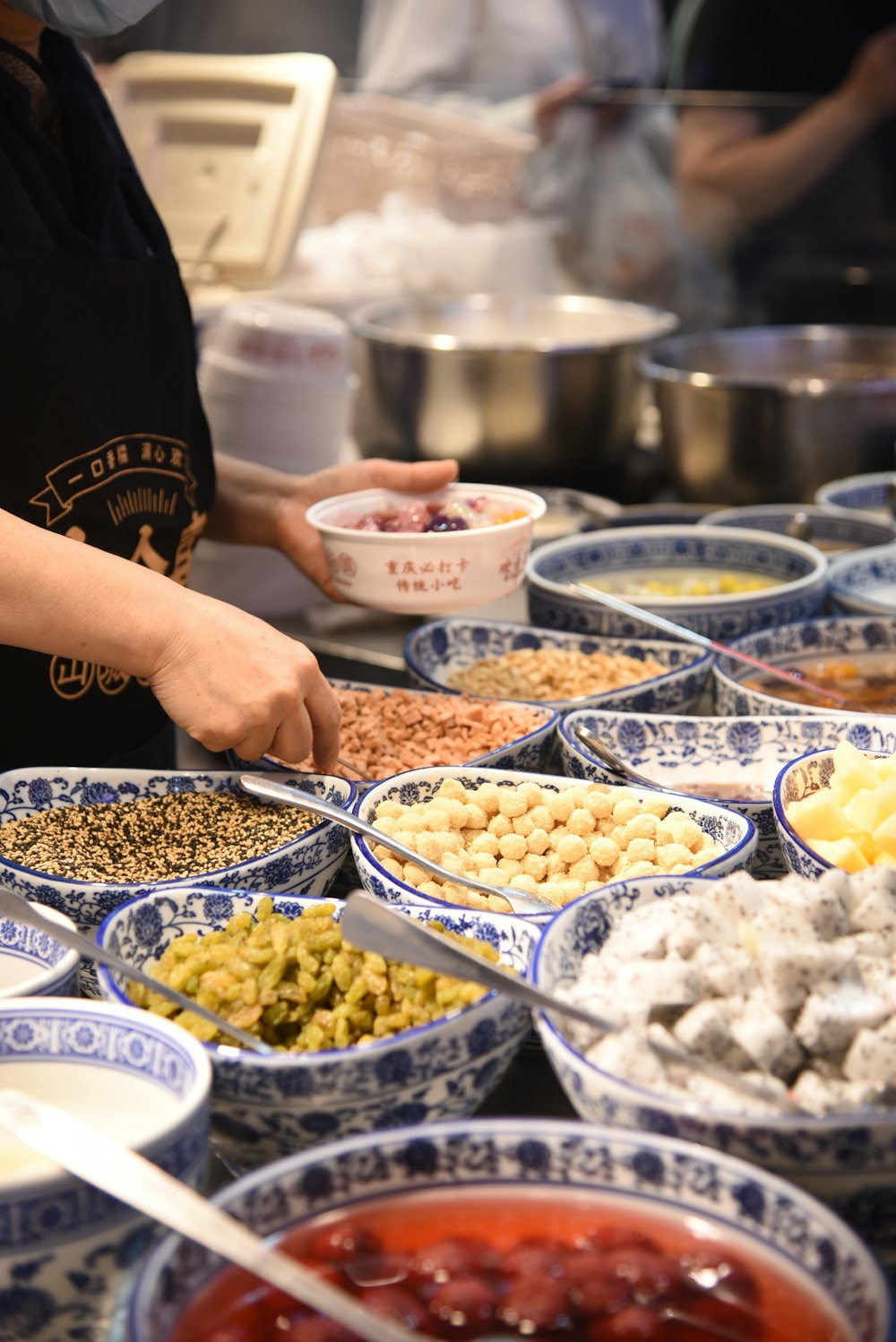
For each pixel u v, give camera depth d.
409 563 1.46
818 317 3.10
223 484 1.80
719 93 3.23
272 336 2.09
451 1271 0.70
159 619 1.21
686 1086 0.81
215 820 1.25
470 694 1.55
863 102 2.98
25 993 0.90
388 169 3.16
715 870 1.08
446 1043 0.87
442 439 2.36
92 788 1.31
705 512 2.20
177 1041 0.83
